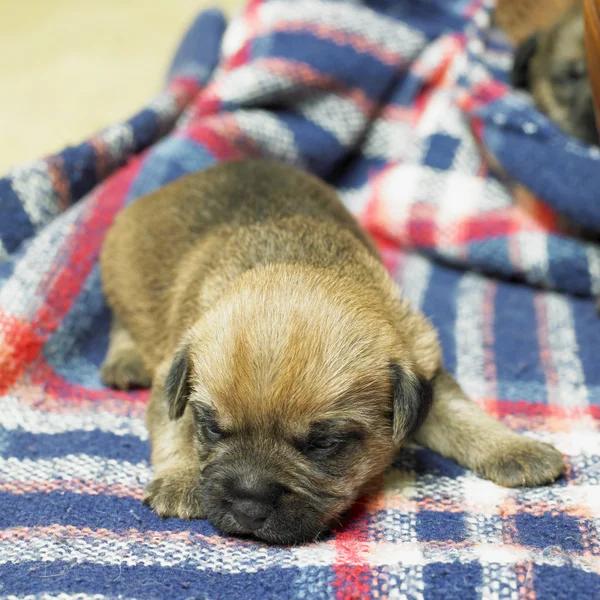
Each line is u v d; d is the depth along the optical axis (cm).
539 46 48
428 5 49
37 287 34
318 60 43
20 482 29
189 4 70
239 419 26
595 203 38
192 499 28
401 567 26
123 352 35
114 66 60
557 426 31
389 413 27
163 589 25
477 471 29
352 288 28
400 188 42
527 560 26
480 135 42
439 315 38
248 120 41
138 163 39
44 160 37
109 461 30
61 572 26
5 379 32
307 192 35
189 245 33
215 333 27
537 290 40
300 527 26
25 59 61
